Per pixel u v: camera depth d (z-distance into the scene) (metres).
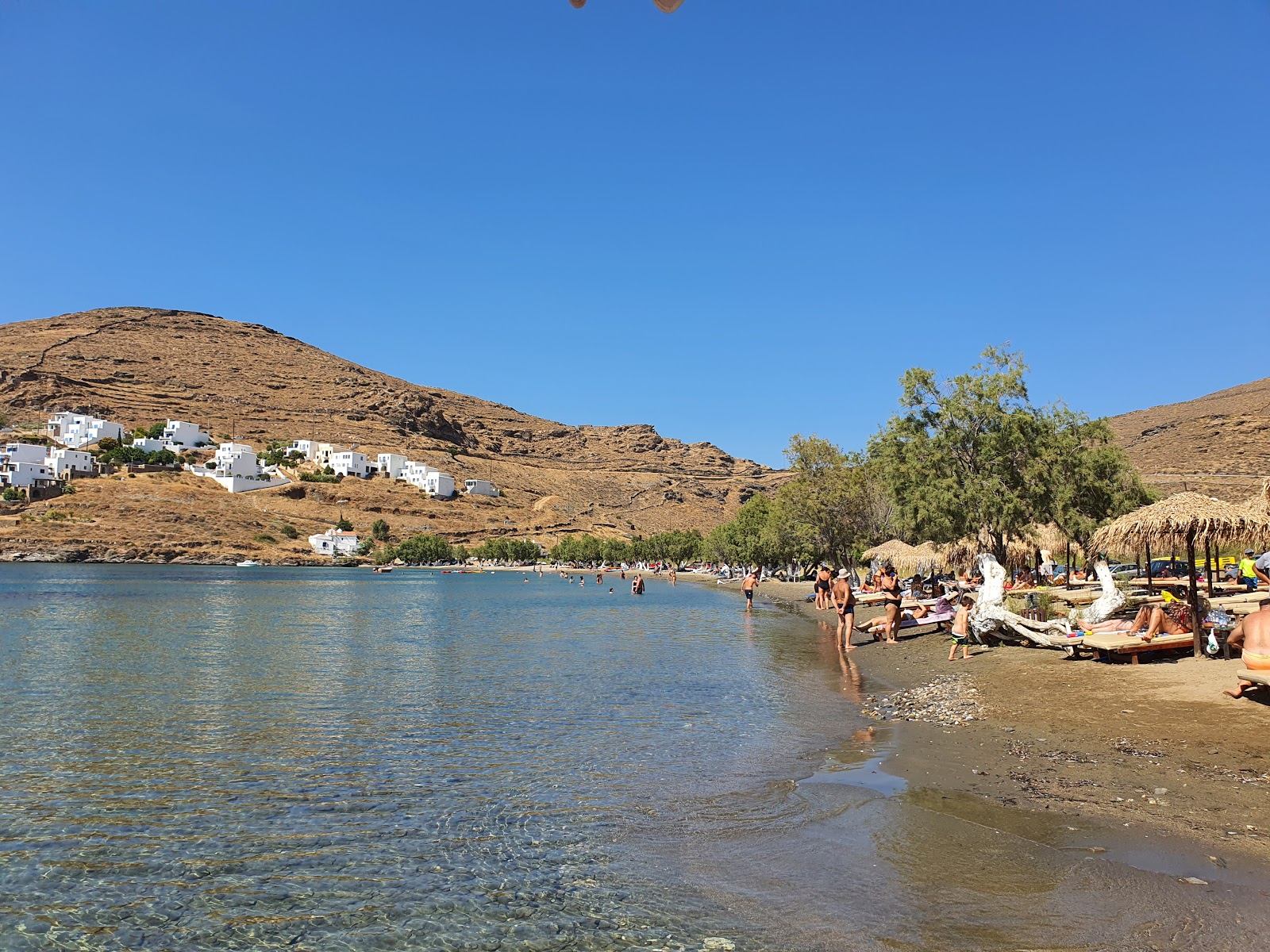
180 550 174.50
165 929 6.75
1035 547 37.59
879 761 11.48
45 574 115.56
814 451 56.19
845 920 6.48
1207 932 5.98
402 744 13.12
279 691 18.58
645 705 16.58
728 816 9.23
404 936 6.53
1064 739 11.85
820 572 45.47
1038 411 33.00
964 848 7.89
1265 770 9.60
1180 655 17.25
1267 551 15.55
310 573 151.62
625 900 7.06
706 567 158.12
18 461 185.00
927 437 33.16
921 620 29.42
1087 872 7.16
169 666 23.08
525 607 56.44
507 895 7.25
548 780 10.93
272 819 9.41
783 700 17.09
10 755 12.45
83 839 8.79
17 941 6.54
